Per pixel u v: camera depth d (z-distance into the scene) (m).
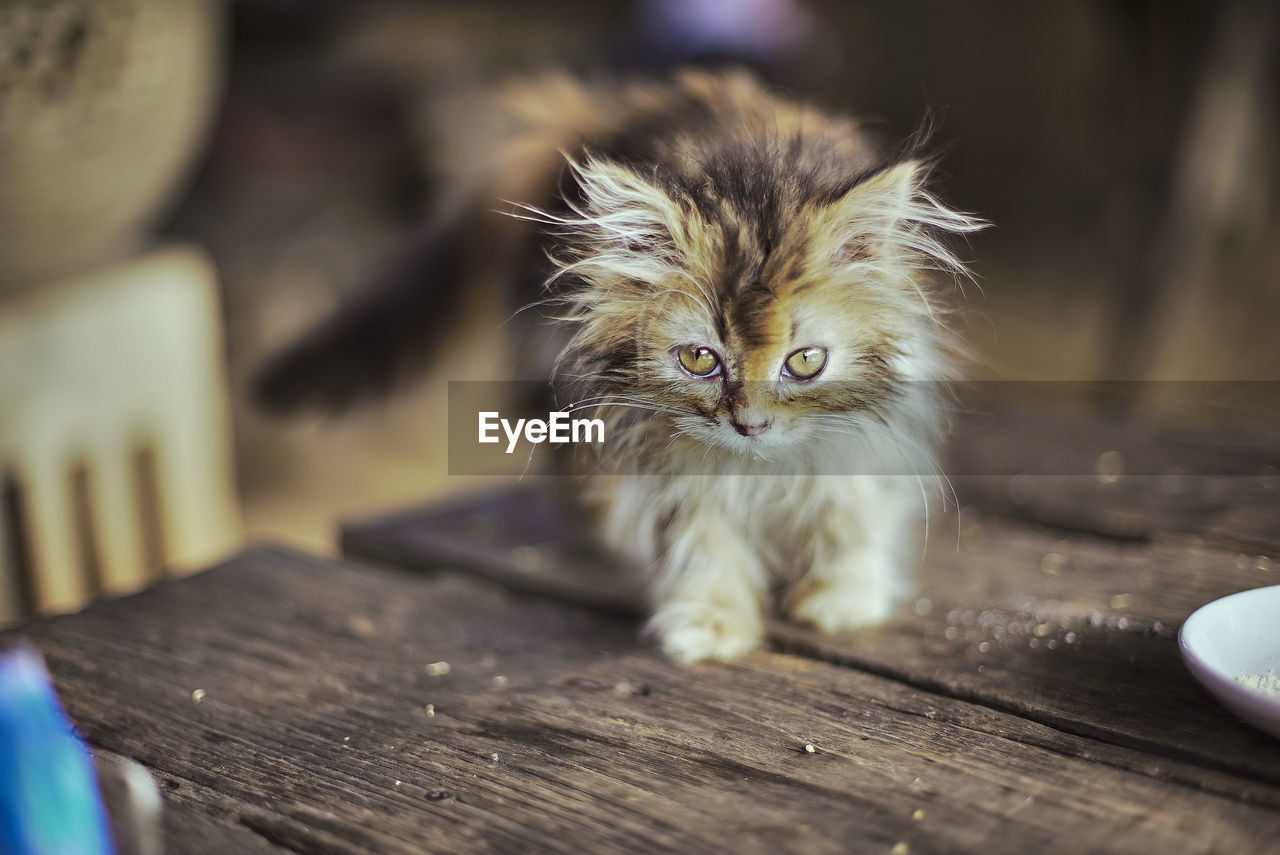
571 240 0.55
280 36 1.97
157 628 0.55
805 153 0.55
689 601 0.54
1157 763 0.46
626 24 1.57
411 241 0.76
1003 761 0.47
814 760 0.47
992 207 1.79
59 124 0.71
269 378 0.75
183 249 0.84
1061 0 1.82
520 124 0.65
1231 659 0.48
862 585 0.55
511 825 0.45
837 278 0.53
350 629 0.56
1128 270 1.19
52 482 0.75
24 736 0.46
